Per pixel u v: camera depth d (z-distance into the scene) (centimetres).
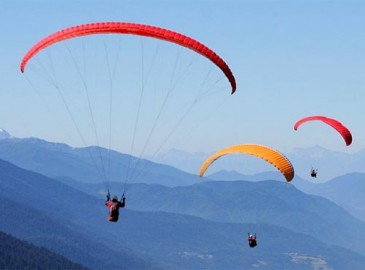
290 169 5894
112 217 4784
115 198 4853
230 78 5062
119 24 4719
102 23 4753
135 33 4738
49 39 4872
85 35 4756
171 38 4744
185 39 4784
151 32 4738
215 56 4872
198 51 4794
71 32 4744
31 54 5041
